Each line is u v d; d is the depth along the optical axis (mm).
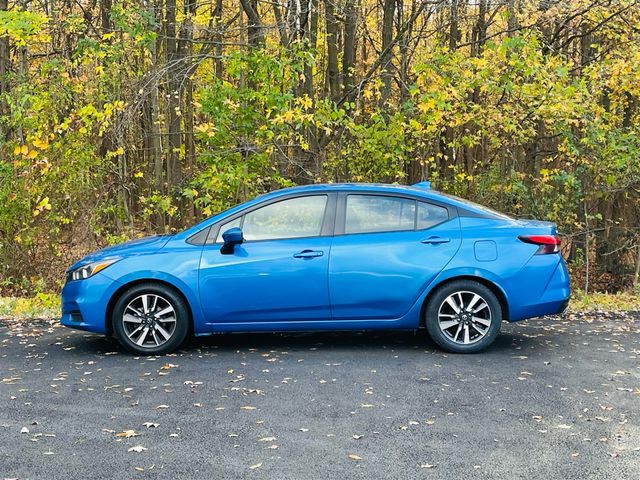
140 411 4852
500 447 4156
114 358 6465
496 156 12586
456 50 12234
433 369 5984
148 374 5852
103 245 12367
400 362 6242
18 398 5176
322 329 6652
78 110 10297
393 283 6531
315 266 6523
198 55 11625
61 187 11664
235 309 6562
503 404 5000
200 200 10625
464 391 5324
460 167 12672
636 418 4699
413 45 14508
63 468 3838
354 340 7207
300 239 6621
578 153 11211
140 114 12484
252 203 6781
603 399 5129
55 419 4684
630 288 13875
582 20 14086
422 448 4141
